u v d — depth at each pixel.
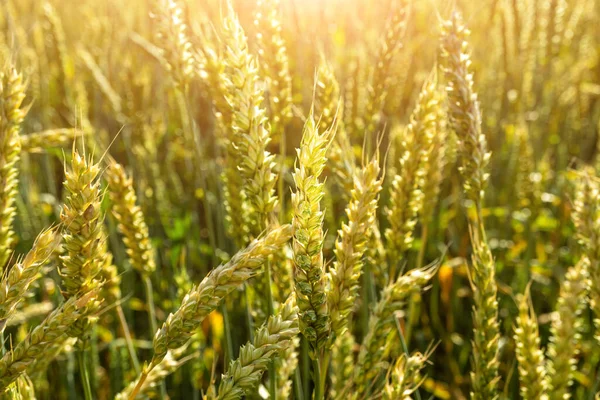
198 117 0.88
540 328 0.77
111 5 1.07
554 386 0.48
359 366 0.45
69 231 0.37
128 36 0.99
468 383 0.72
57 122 0.97
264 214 0.42
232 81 0.41
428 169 0.55
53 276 0.62
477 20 0.94
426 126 0.49
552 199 0.82
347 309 0.38
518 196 0.80
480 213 0.47
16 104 0.41
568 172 0.82
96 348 0.62
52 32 0.81
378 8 0.99
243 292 0.63
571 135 1.01
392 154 0.71
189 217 0.78
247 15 0.69
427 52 1.01
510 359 0.71
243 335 0.68
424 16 0.97
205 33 0.55
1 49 0.70
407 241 0.50
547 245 0.90
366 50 0.87
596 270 0.47
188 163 0.81
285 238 0.36
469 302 0.85
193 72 0.54
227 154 0.51
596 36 1.14
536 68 0.89
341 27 1.02
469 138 0.46
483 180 0.46
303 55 0.89
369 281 0.56
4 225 0.42
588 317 0.70
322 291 0.36
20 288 0.36
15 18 0.91
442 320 0.82
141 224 0.52
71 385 0.62
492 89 0.92
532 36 0.83
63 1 1.15
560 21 0.81
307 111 0.87
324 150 0.35
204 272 0.78
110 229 0.70
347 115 0.64
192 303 0.36
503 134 0.95
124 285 0.73
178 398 0.67
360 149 0.77
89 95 0.97
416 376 0.42
